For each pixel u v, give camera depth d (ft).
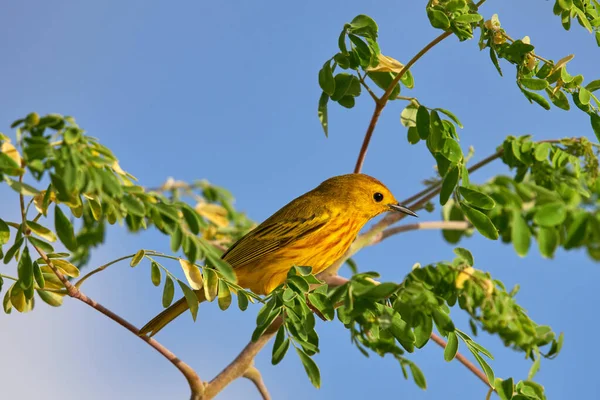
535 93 35.58
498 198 39.88
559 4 35.53
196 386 36.29
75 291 32.35
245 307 31.37
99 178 27.43
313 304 31.19
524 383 33.17
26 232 30.17
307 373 30.48
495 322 33.17
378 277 31.42
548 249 32.17
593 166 39.32
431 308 30.01
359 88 38.99
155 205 29.25
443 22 34.76
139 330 37.47
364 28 36.78
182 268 32.07
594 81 35.91
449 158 34.42
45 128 27.76
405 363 38.91
